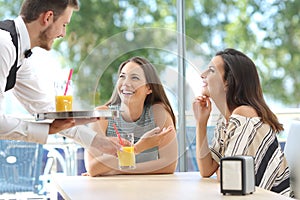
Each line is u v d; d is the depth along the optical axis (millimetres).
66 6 2533
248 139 2473
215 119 2529
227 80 2574
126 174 2592
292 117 4422
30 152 4230
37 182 4246
